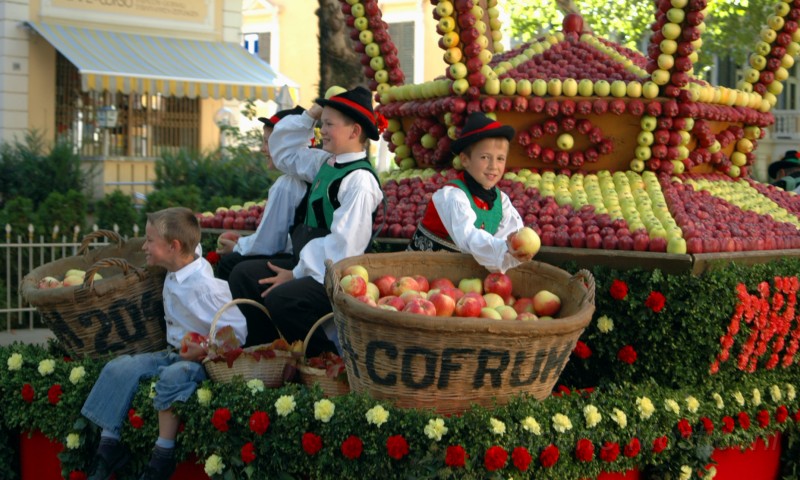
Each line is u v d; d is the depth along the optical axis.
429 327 3.43
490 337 3.47
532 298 4.07
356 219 4.38
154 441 4.02
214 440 3.83
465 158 4.30
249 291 4.75
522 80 5.26
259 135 13.57
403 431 3.53
